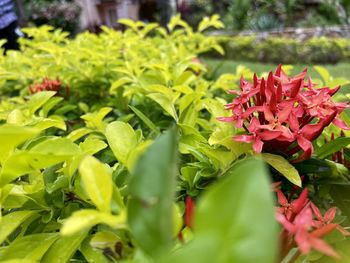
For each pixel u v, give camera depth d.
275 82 0.24
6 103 0.41
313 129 0.22
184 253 0.10
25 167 0.17
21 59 0.54
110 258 0.16
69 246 0.18
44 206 0.21
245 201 0.10
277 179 0.24
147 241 0.11
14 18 0.78
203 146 0.24
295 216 0.16
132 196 0.12
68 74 0.47
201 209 0.10
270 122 0.22
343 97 0.30
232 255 0.10
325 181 0.25
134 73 0.44
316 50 1.61
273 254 0.09
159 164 0.12
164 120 0.37
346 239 0.20
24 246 0.19
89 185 0.15
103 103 0.46
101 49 0.53
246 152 0.23
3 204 0.20
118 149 0.20
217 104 0.27
